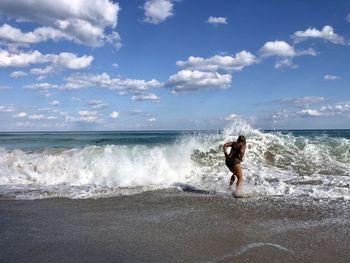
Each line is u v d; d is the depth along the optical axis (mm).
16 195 9430
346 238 6055
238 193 9148
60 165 12477
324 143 15578
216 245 5750
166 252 5465
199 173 12219
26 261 5129
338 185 10320
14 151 15703
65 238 6105
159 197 9195
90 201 8805
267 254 5359
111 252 5469
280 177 11492
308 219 7160
